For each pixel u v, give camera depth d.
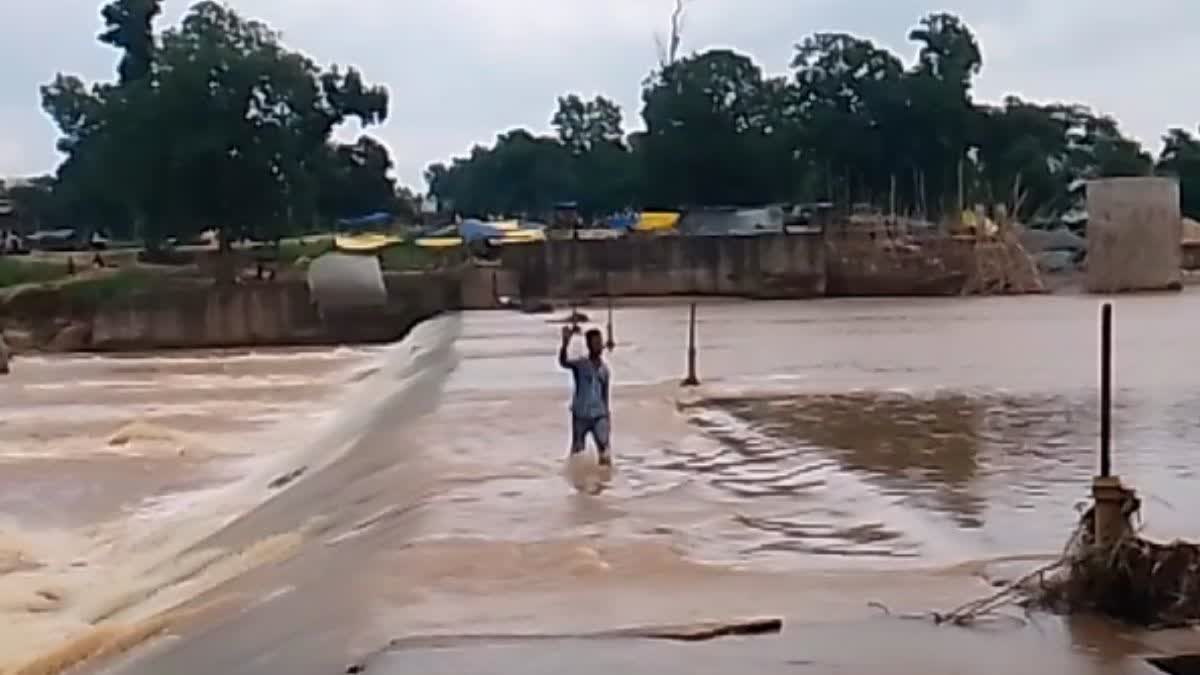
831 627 11.59
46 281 77.81
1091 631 11.14
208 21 87.62
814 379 33.69
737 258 79.44
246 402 46.47
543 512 17.52
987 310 63.59
